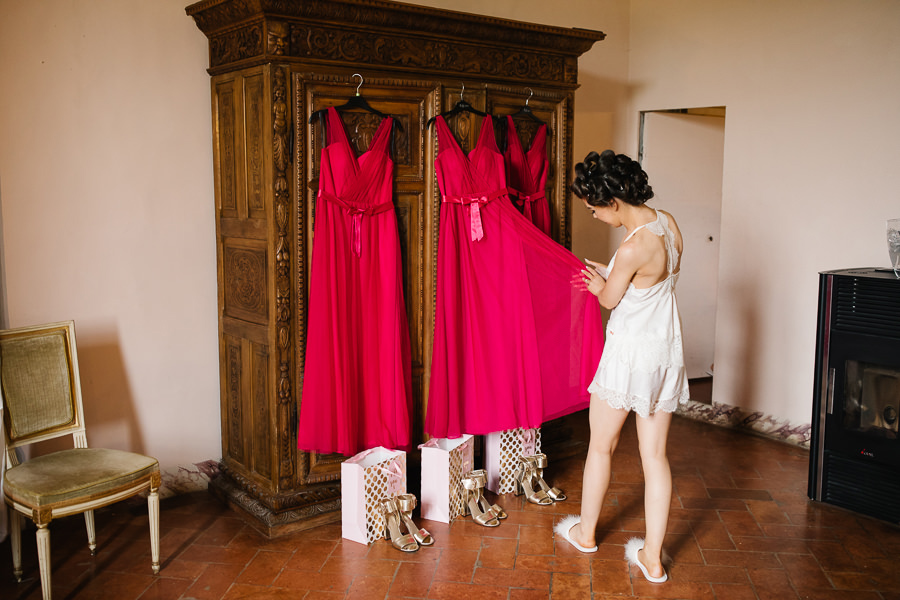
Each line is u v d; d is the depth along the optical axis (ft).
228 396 11.97
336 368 10.61
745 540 10.62
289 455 10.83
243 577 9.61
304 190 10.43
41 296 10.70
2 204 10.28
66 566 9.92
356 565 9.91
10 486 8.84
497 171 11.79
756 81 14.71
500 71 12.22
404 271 11.60
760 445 14.61
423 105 11.41
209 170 12.03
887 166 12.89
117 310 11.38
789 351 14.57
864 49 13.03
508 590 9.28
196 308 12.12
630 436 15.05
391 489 10.78
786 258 14.47
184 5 11.50
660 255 9.02
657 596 9.14
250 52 10.41
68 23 10.57
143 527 11.06
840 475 11.64
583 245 17.19
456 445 11.96
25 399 9.68
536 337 11.85
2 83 10.14
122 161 11.19
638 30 16.96
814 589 9.32
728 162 15.33
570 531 10.60
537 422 11.95
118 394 11.48
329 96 10.51
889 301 10.92
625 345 9.21
